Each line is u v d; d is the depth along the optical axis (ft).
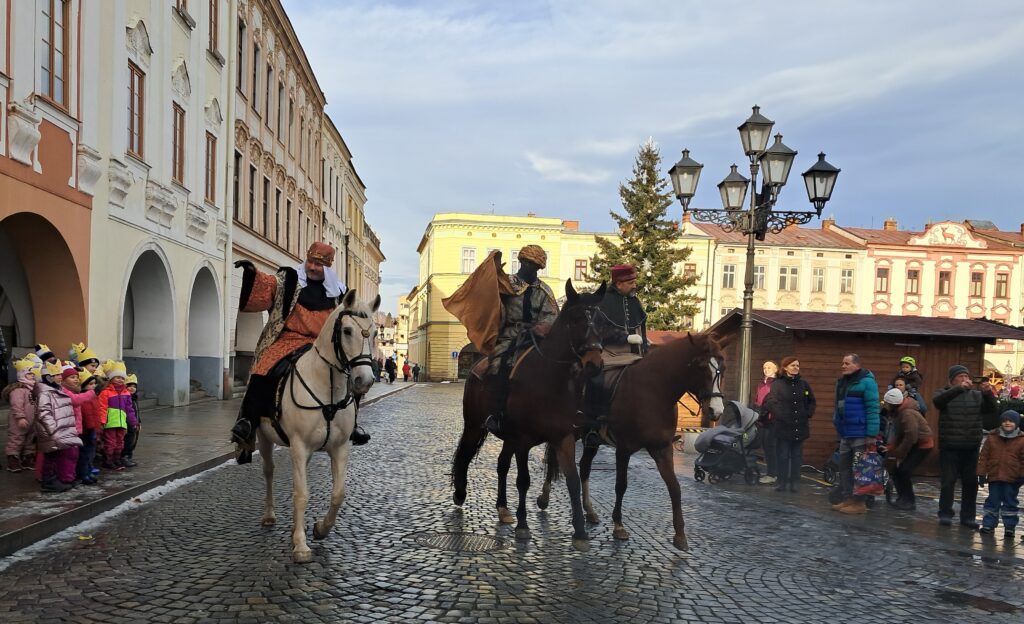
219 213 73.92
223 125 75.20
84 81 46.39
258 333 94.12
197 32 67.05
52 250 44.68
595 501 29.94
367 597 17.02
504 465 25.03
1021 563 22.65
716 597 18.03
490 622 15.81
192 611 15.87
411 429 58.70
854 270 185.57
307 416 19.66
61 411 26.32
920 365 43.06
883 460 33.01
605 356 25.21
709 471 37.42
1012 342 179.01
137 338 61.93
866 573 20.83
